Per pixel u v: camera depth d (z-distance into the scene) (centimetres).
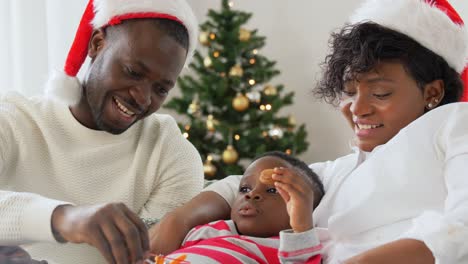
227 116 374
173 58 127
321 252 119
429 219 99
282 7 436
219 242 121
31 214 90
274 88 385
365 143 126
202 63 379
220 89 363
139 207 145
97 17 129
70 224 84
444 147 115
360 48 124
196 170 152
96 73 128
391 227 115
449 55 126
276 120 382
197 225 134
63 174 134
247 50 380
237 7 440
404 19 124
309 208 113
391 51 121
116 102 128
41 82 252
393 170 118
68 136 136
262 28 441
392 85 121
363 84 123
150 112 131
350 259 99
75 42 134
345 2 420
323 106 432
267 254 121
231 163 358
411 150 117
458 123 115
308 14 431
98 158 137
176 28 129
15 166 133
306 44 432
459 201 101
